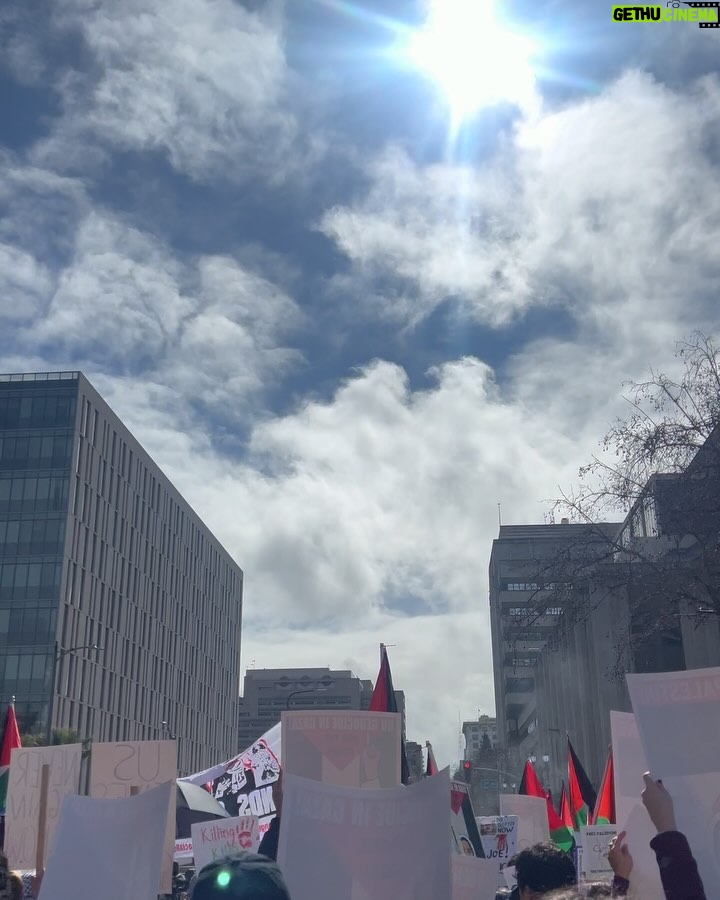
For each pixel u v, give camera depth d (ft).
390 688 27.91
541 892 14.65
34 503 234.38
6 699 221.87
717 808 13.35
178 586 320.50
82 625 239.91
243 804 35.24
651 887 16.46
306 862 14.90
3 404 242.37
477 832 32.94
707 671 13.83
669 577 65.62
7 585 229.45
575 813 47.55
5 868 18.37
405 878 14.92
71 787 26.71
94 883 17.75
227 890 8.10
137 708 276.41
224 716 379.55
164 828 17.74
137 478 283.79
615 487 65.10
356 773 21.99
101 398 257.55
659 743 13.71
